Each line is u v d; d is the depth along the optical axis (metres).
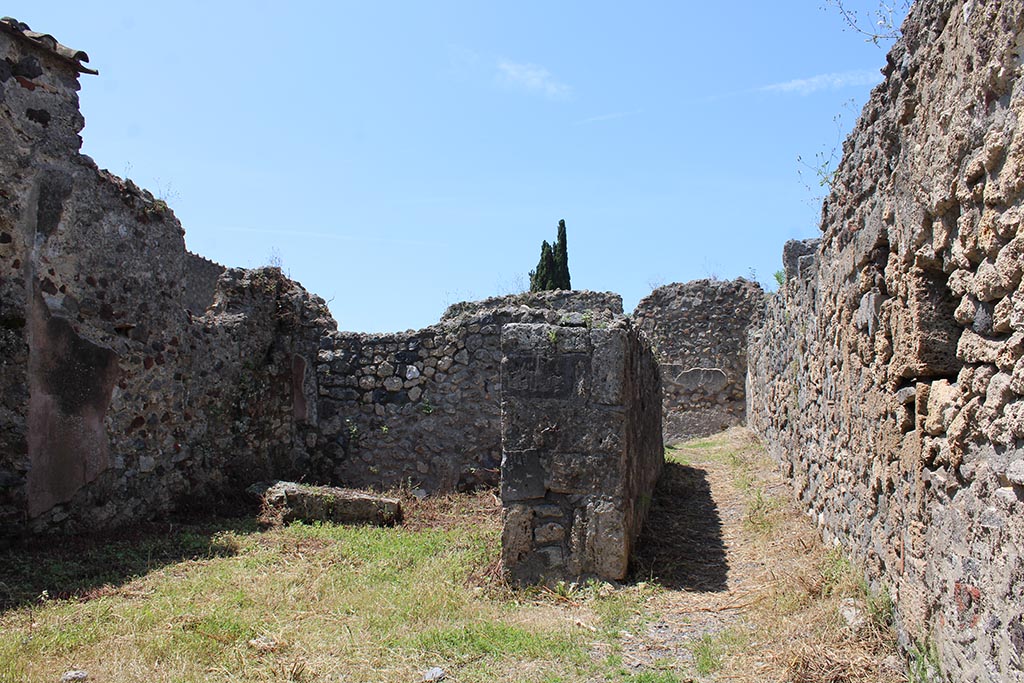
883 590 4.14
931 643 3.31
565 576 5.45
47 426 6.41
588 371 5.57
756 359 12.19
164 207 7.97
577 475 5.50
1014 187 2.45
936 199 3.23
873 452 4.39
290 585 5.34
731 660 4.07
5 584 5.04
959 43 2.97
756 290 14.40
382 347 9.68
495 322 9.38
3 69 6.13
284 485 8.14
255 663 4.00
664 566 5.72
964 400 2.99
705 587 5.35
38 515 6.29
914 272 3.54
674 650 4.31
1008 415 2.50
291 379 9.79
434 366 9.52
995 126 2.62
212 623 4.43
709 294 14.61
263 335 9.51
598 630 4.62
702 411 14.41
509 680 3.93
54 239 6.57
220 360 8.75
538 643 4.35
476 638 4.41
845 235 5.19
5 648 3.91
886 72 4.17
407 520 7.72
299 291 10.16
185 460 8.13
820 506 6.02
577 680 3.93
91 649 4.03
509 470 5.57
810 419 6.55
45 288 6.46
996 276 2.62
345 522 7.58
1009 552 2.49
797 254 8.53
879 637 3.93
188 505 7.99
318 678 3.89
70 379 6.67
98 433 6.96
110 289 7.19
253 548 6.42
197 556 6.11
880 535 4.24
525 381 5.62
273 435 9.46
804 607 4.54
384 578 5.62
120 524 7.14
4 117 6.12
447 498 8.77
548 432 5.56
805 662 3.80
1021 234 2.40
